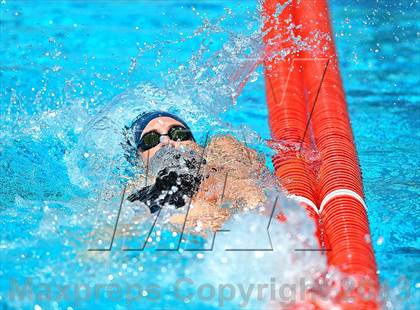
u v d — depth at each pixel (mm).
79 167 12203
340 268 8805
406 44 18609
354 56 18047
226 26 16516
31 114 14625
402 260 9602
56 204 10742
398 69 17422
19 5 21594
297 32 14547
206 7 20734
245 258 8945
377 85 16656
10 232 9930
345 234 9531
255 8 15508
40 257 9312
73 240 9594
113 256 9281
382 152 13477
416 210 11055
